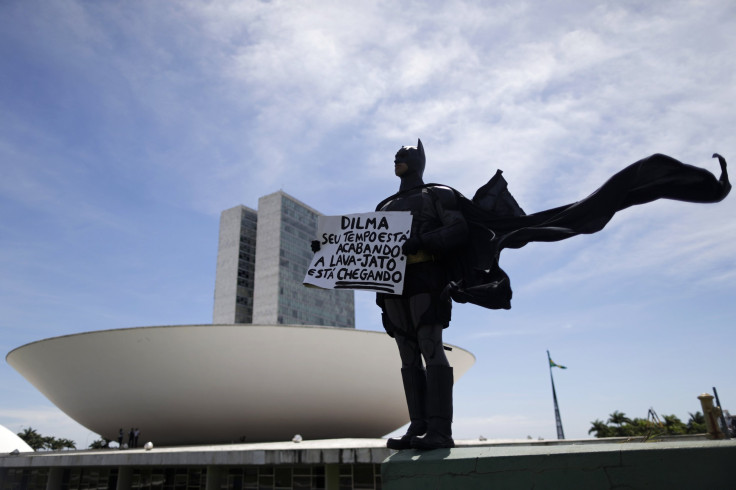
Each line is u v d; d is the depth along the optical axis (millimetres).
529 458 2875
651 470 2512
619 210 3832
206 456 16828
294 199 122250
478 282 4242
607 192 3809
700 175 3426
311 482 19094
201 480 21938
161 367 35531
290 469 19609
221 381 35781
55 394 39594
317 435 38844
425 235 4238
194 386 35750
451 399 3982
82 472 24797
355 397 38406
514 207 4566
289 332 36000
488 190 4637
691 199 3537
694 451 2428
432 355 4066
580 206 3947
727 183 3322
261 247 115500
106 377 36344
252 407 36500
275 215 116812
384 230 4543
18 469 26922
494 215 4406
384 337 38500
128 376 35938
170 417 36469
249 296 113562
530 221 4238
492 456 3014
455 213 4383
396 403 40969
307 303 116750
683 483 2416
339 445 17766
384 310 4668
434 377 3984
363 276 4422
